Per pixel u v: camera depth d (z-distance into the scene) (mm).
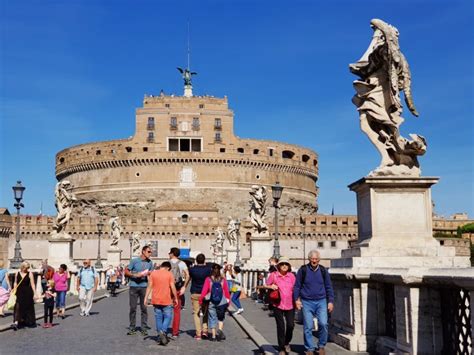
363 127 11344
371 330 10070
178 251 17266
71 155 132000
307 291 10133
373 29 11602
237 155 123000
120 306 26188
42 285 23344
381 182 10781
